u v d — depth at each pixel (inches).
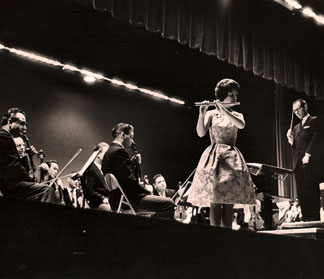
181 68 376.2
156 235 107.5
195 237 115.6
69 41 343.6
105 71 374.3
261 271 130.0
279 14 295.4
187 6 262.5
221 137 151.2
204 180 146.9
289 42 314.0
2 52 339.0
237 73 376.2
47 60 346.9
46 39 336.5
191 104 407.5
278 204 305.4
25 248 88.0
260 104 383.6
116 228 100.7
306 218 237.0
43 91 363.9
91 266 95.6
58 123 370.0
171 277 108.5
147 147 405.4
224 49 276.7
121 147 178.2
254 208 249.1
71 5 311.6
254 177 205.9
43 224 90.8
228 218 150.3
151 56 367.9
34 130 358.3
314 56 327.9
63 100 373.4
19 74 353.1
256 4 287.1
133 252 102.5
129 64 374.9
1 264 85.0
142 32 340.2
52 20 323.9
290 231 176.9
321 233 170.7
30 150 197.5
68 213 94.3
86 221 96.5
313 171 236.8
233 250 124.1
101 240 97.9
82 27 333.7
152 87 396.8
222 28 277.3
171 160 413.4
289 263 138.4
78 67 360.2
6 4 303.4
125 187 171.5
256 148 386.0
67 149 373.1
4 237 86.0
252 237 130.0
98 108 390.3
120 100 399.2
